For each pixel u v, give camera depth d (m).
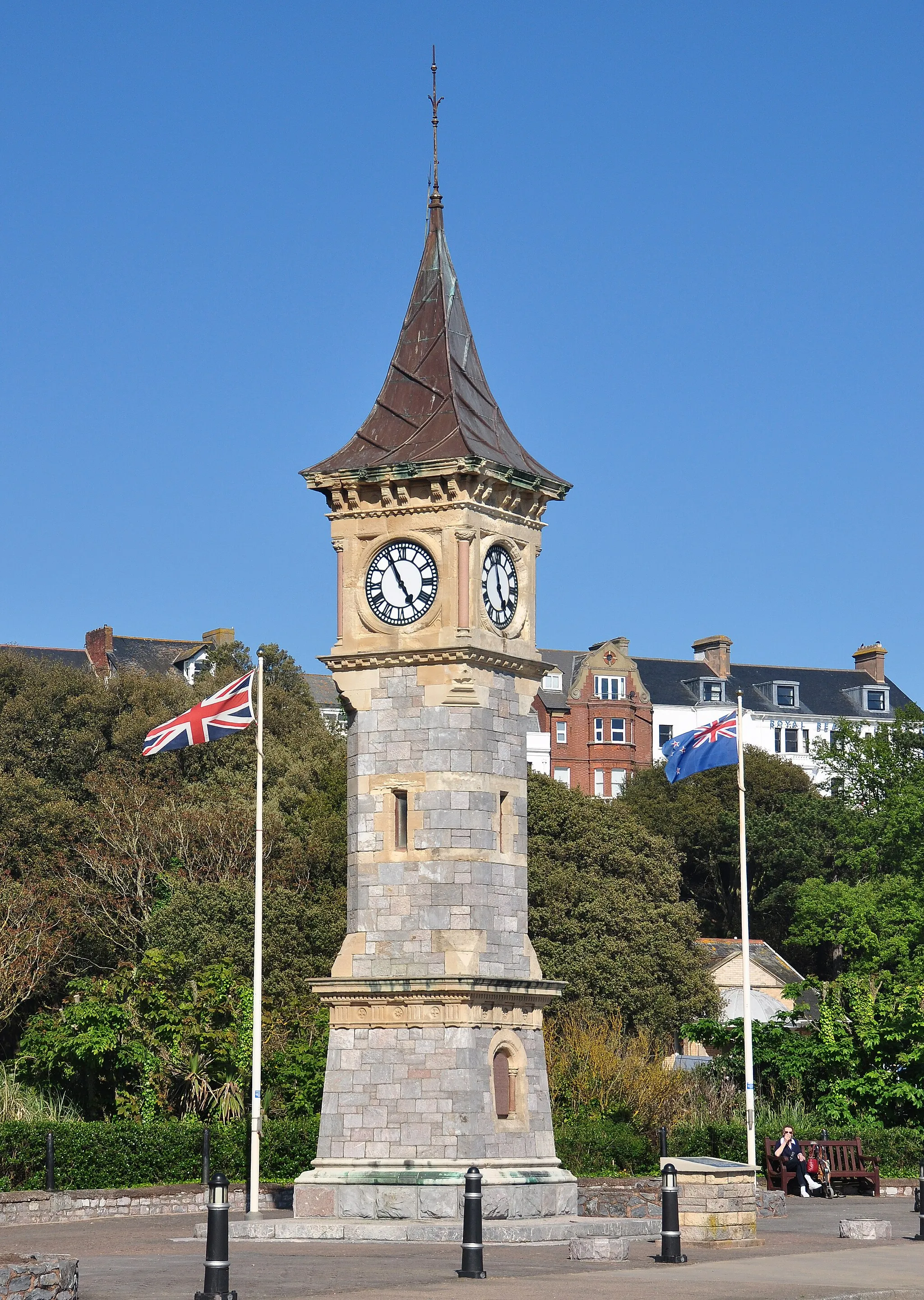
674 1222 31.25
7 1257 24.42
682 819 107.81
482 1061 37.97
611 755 129.12
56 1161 45.78
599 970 76.56
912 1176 56.66
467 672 38.84
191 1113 53.06
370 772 39.31
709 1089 60.09
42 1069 54.28
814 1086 62.19
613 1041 61.38
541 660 40.84
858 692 139.62
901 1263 31.41
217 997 55.09
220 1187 24.59
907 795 80.62
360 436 41.06
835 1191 52.19
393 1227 35.75
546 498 41.50
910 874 78.25
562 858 81.94
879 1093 60.47
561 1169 39.31
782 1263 31.31
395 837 39.00
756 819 106.88
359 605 39.91
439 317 42.41
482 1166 37.34
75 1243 35.09
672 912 81.56
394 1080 37.75
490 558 40.22
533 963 39.69
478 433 40.62
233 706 45.47
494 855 39.00
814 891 67.75
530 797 82.88
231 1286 26.47
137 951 74.88
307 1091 53.88
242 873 74.94
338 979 38.28
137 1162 46.97
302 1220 36.62
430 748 38.78
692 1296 25.56
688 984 79.56
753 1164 46.62
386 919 38.66
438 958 38.09
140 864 76.00
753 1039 62.25
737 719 49.78
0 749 85.44
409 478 39.25
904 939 64.94
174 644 119.94
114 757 86.00
